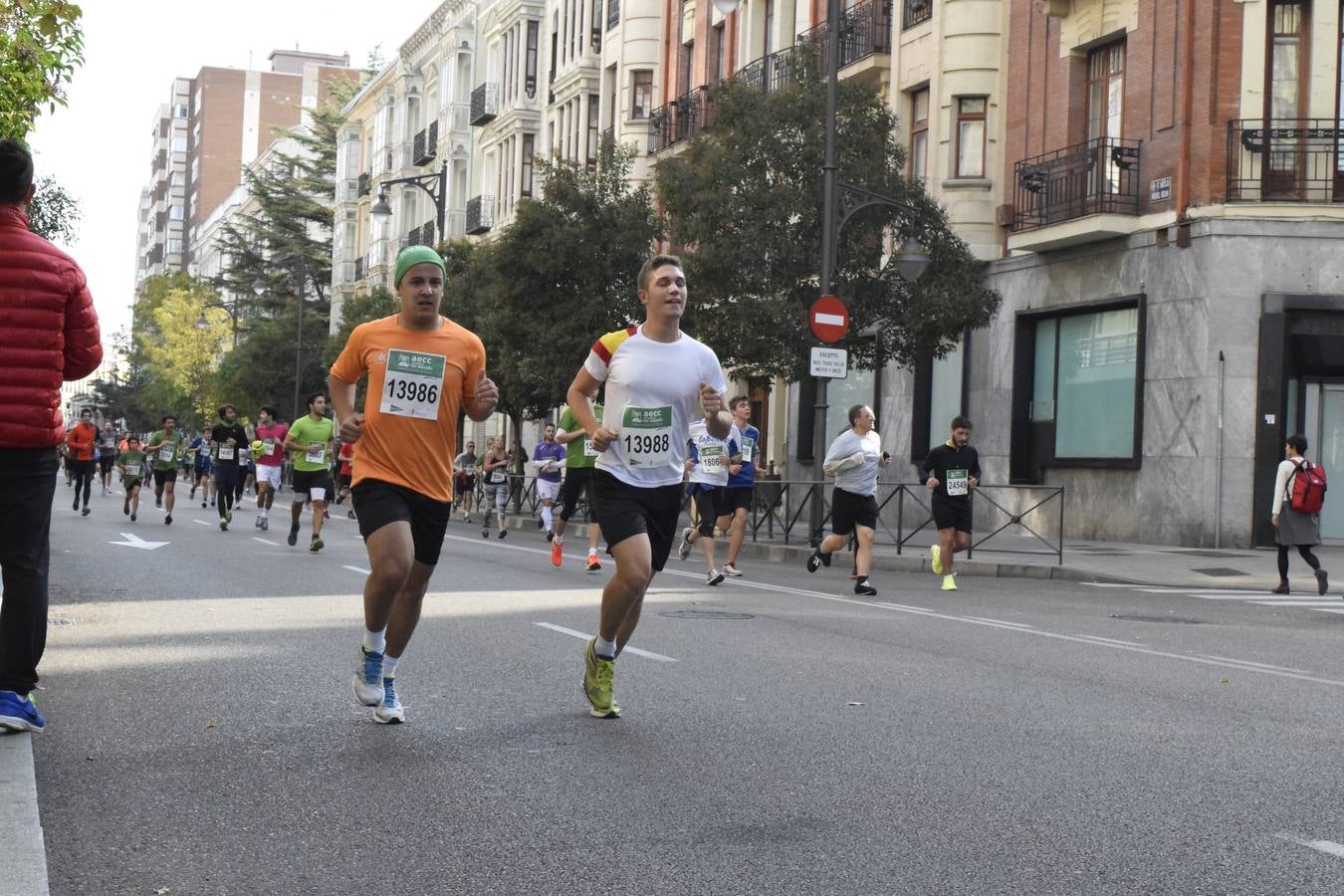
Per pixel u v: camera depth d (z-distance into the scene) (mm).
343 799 5777
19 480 6410
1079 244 27578
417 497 7070
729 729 7355
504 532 27016
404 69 73562
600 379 7359
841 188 24625
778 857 5047
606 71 48750
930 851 5148
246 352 70250
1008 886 4750
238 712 7590
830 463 16266
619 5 47094
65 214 30953
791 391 37000
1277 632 13461
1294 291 24359
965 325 25344
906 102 32688
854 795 5969
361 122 82812
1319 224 24281
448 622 11852
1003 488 21703
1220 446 24500
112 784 5969
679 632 11539
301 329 66062
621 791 5965
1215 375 24562
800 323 24156
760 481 24969
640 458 7270
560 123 53188
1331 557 22672
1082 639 12141
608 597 7367
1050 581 19688
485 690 8406
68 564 16672
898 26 32688
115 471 79812
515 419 39062
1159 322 25672
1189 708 8445
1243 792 6156
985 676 9570
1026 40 29625
